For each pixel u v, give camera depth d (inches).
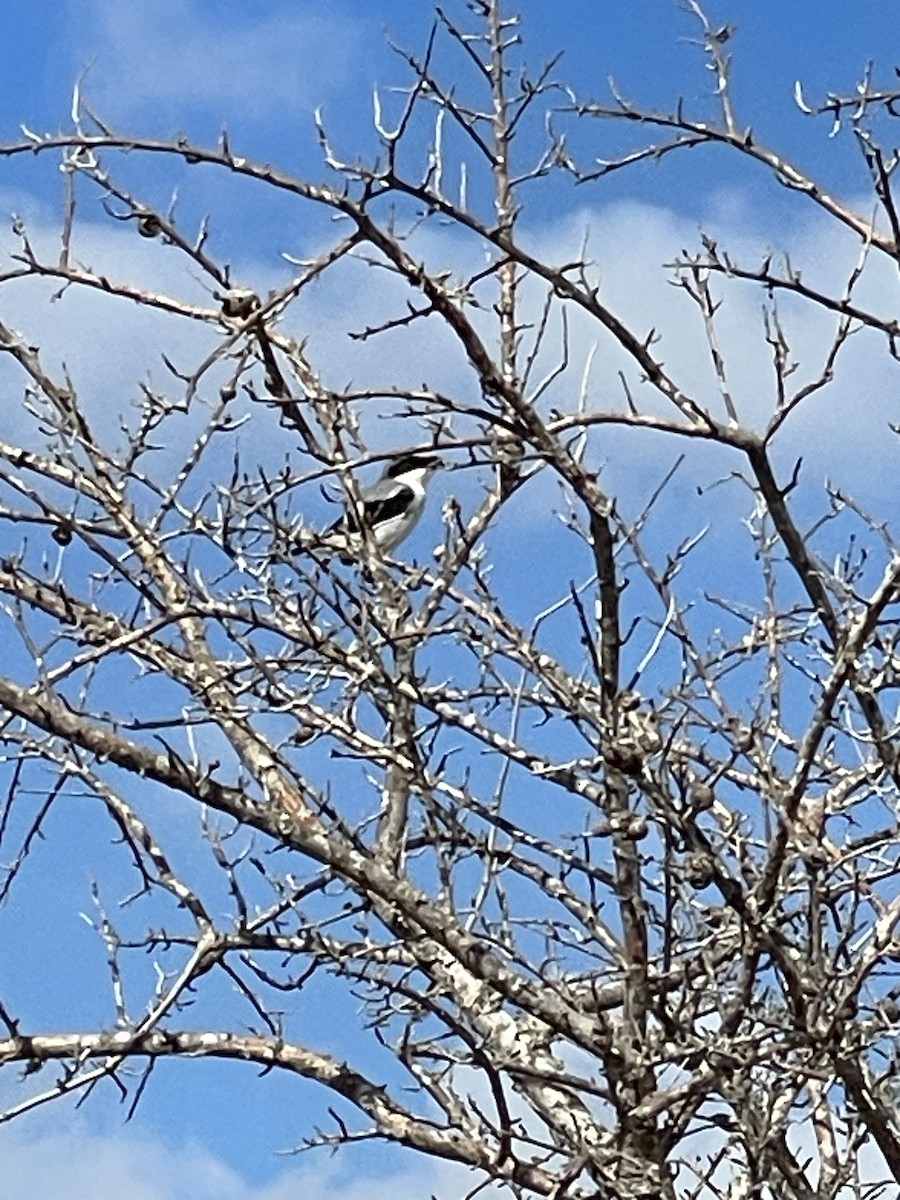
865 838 248.5
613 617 224.8
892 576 219.3
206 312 241.1
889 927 234.8
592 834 233.8
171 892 258.4
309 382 247.8
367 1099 263.7
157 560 264.1
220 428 230.5
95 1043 257.4
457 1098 263.6
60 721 237.0
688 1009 239.3
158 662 250.5
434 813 249.3
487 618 258.2
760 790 234.1
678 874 225.6
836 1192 251.4
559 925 248.1
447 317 221.8
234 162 219.3
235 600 240.5
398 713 246.1
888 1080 250.8
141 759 239.6
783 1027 228.1
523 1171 245.3
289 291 220.7
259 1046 265.4
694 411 226.4
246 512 232.2
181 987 252.4
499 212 257.9
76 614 255.0
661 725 246.8
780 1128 237.1
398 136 213.6
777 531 232.4
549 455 225.0
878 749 230.7
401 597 259.6
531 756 252.7
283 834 243.1
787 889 233.0
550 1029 254.7
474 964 243.3
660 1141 233.8
